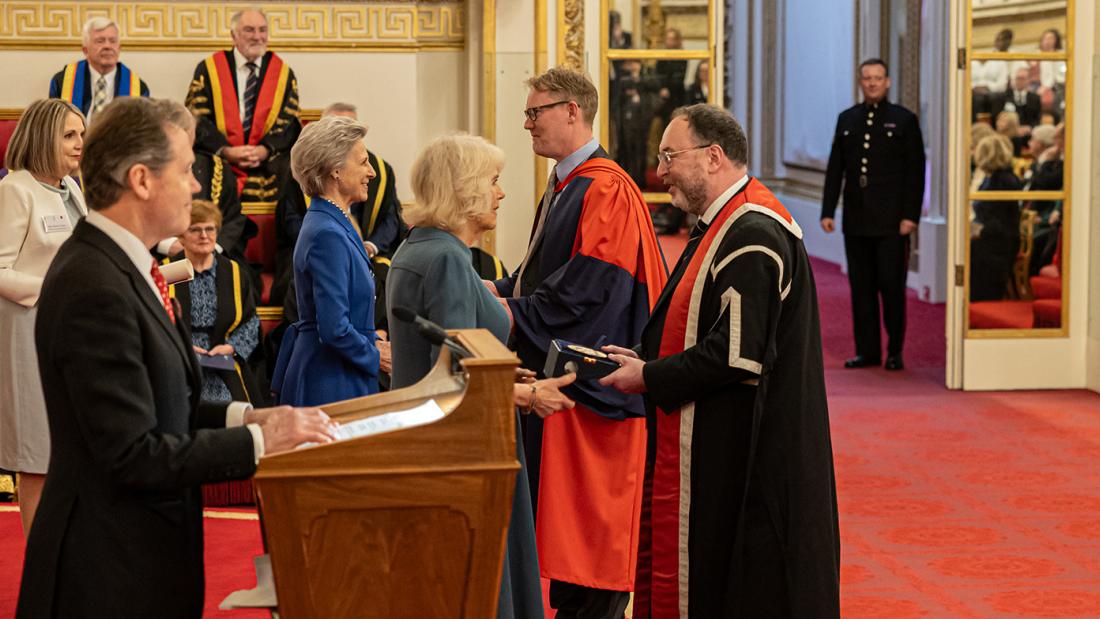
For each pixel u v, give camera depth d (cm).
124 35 719
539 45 727
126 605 233
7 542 493
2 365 413
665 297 334
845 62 1248
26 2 708
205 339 561
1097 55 785
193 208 559
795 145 1399
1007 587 451
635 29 736
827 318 1023
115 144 235
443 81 748
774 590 316
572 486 397
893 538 509
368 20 739
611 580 397
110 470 227
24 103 714
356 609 234
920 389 792
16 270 411
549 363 328
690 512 322
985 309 791
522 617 317
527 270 416
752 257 312
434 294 325
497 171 337
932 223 1073
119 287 231
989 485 583
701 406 321
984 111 785
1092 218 793
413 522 234
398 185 750
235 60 694
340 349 393
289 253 654
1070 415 722
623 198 397
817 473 319
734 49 1485
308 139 394
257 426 235
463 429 234
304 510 229
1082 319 799
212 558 477
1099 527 521
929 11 1072
